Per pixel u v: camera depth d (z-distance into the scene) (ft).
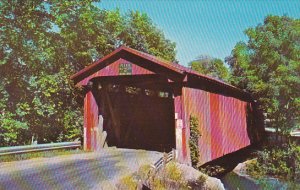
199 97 44.65
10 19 56.03
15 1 56.44
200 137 43.24
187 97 40.70
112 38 79.92
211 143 47.75
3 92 51.06
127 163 36.50
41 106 53.47
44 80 53.67
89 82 46.37
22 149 36.83
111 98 50.11
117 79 47.06
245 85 87.56
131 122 54.54
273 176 61.67
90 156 41.34
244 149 74.59
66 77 57.57
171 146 52.90
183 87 39.93
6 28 54.08
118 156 41.63
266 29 82.28
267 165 65.26
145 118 57.11
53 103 55.11
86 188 24.64
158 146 52.60
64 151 44.42
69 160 37.76
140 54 41.24
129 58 42.83
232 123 59.77
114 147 50.11
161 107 60.75
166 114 61.77
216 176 54.39
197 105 43.65
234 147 60.08
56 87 55.21
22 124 49.80
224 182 53.11
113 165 35.06
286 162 63.72
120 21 86.22
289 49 76.48
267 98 76.54
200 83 45.27
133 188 25.43
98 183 26.43
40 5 60.29
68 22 65.57
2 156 35.19
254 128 75.82
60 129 56.59
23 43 54.90
